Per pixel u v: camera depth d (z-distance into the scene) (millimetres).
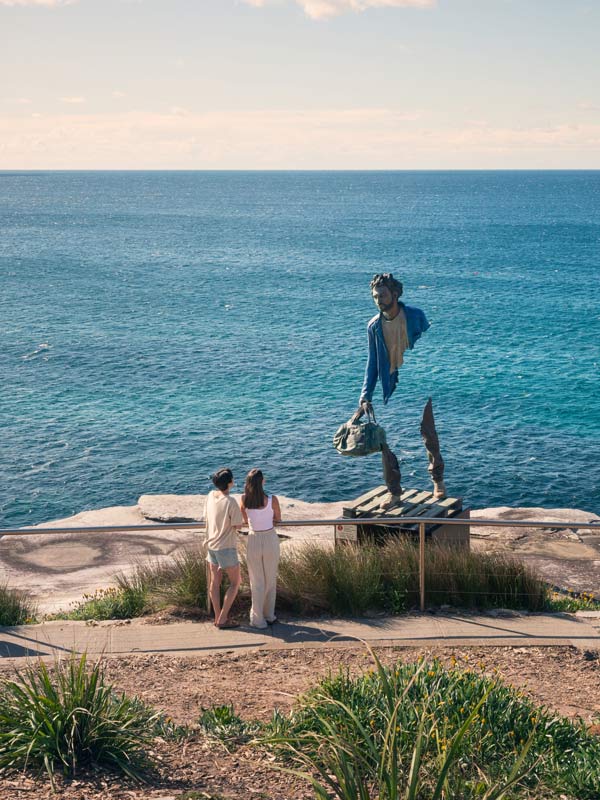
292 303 85625
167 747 5855
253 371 55625
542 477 35031
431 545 10953
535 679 7555
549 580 13766
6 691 6238
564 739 6043
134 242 159375
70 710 5617
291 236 173500
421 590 9617
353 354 60656
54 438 41312
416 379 52938
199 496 19469
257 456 38531
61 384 52125
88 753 5504
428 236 171125
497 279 103688
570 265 118500
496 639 8625
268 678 7477
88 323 73625
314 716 5996
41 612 11109
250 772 5484
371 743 5020
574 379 52406
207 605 9383
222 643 8453
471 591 9898
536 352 60688
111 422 43969
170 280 104250
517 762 4871
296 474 36156
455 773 5172
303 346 63781
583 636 8750
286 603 9531
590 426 42500
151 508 18391
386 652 8203
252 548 8727
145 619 9297
